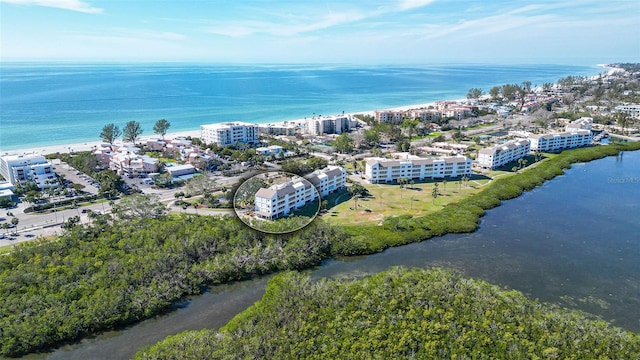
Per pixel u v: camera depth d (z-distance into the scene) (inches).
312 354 3344.0
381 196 7436.0
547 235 5954.7
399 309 3816.4
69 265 4552.2
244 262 4904.0
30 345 3627.0
